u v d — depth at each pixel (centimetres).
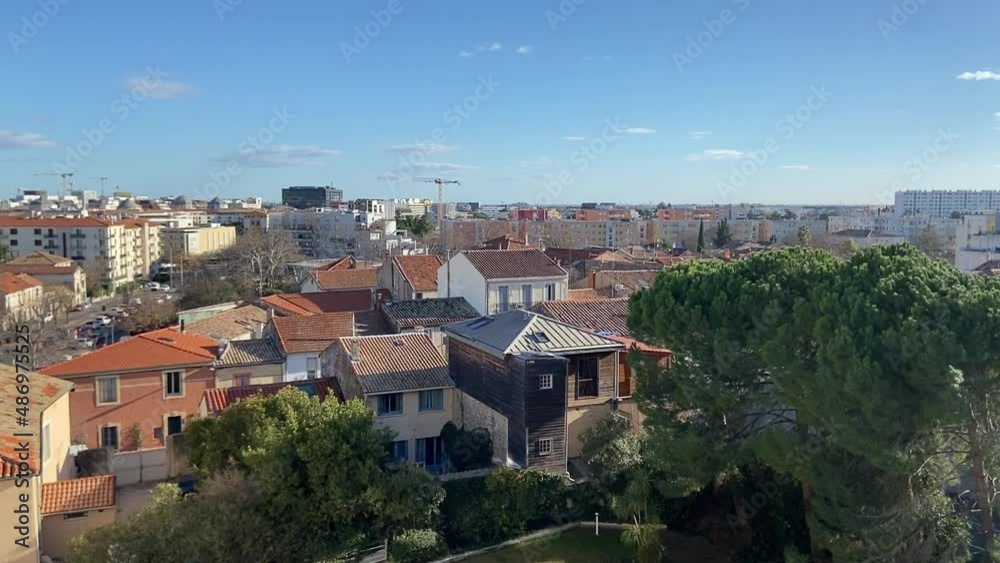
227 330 5725
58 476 3347
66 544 2734
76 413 4141
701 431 2617
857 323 2080
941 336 1894
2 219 12900
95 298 12206
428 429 3753
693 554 2872
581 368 3525
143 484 3900
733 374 2470
